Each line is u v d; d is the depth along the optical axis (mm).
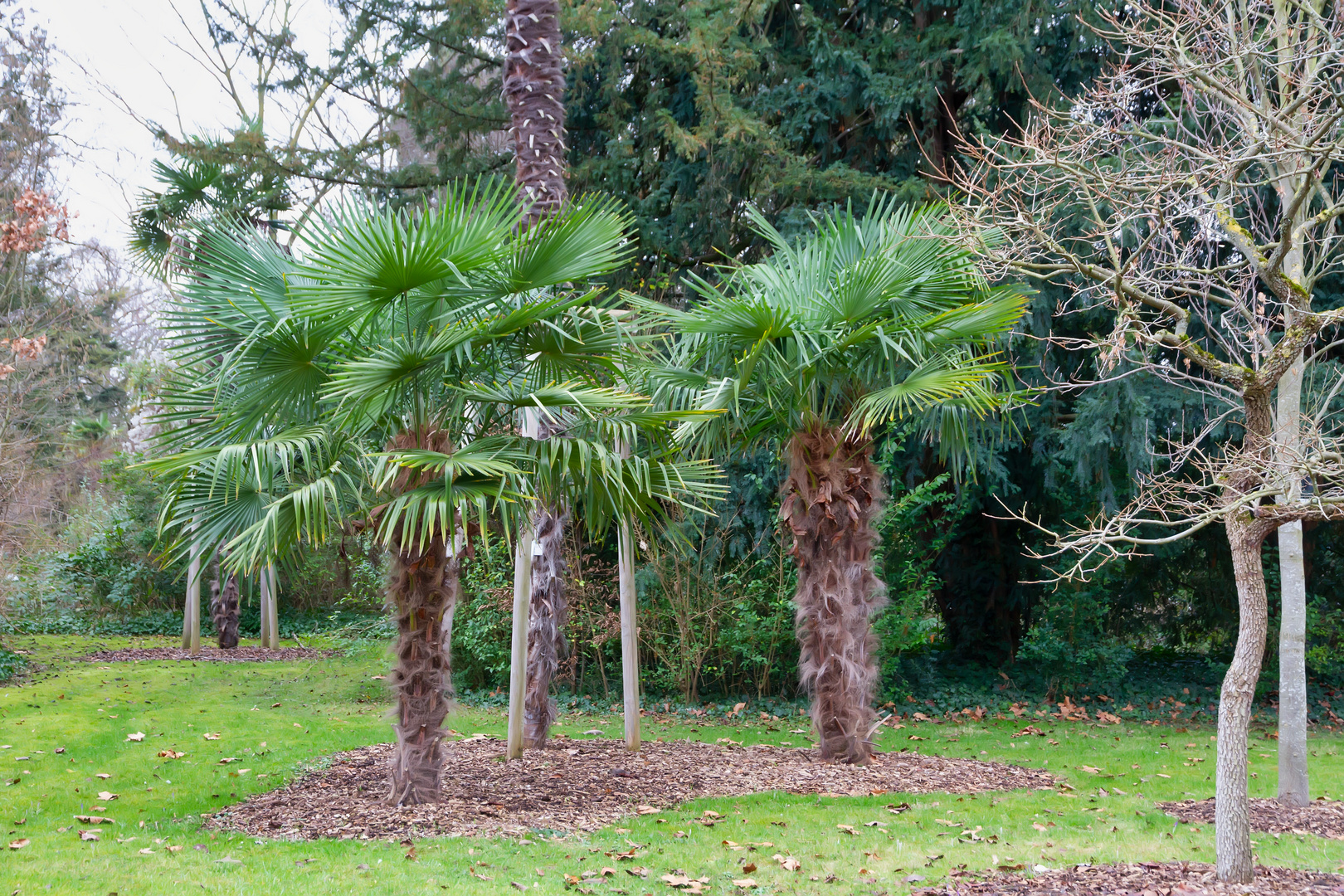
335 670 12312
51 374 15336
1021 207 4531
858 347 7016
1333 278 9289
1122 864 4496
